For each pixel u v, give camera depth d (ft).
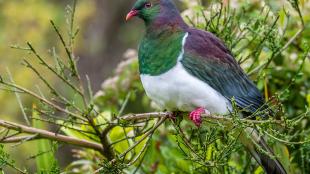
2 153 28.89
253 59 37.29
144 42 32.89
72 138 31.65
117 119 30.81
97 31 84.79
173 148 36.29
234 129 28.37
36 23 73.87
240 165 35.88
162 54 32.14
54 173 29.84
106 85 41.16
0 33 72.49
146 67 32.42
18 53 70.49
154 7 33.09
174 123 31.07
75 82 66.33
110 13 85.35
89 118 30.89
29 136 30.89
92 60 83.76
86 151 37.04
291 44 37.40
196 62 31.86
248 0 36.52
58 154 71.46
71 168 43.50
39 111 30.66
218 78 32.37
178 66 31.78
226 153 28.58
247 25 34.04
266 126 28.09
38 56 30.35
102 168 28.81
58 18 74.74
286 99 35.94
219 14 34.30
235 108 27.89
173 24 32.86
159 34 32.68
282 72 37.01
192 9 37.81
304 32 37.11
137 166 33.83
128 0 85.66
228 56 33.01
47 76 68.95
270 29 32.99
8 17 73.61
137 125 31.17
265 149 31.45
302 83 37.19
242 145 32.04
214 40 33.01
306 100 36.73
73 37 31.19
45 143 33.30
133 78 41.09
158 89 32.17
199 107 31.83
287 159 32.58
